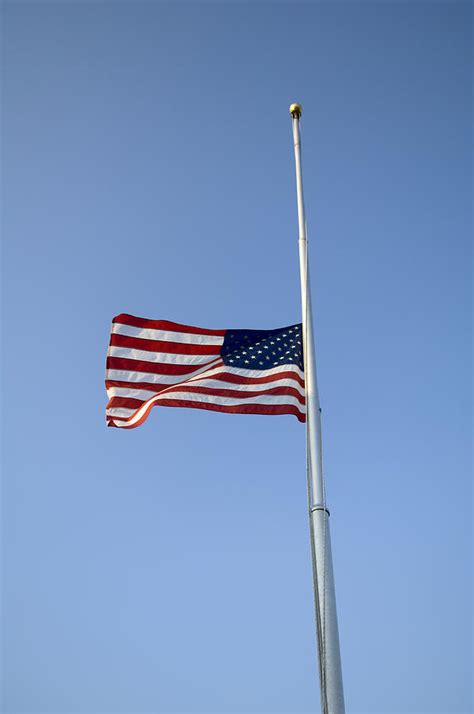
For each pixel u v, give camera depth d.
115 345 17.89
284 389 16.73
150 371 17.73
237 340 17.86
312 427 14.23
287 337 17.36
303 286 16.03
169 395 16.75
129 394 17.45
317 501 13.40
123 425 17.23
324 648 11.82
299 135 18.06
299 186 17.34
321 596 12.34
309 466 13.77
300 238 16.72
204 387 16.84
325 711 11.37
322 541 12.83
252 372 17.03
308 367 14.86
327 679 11.59
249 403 16.64
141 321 18.22
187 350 17.94
